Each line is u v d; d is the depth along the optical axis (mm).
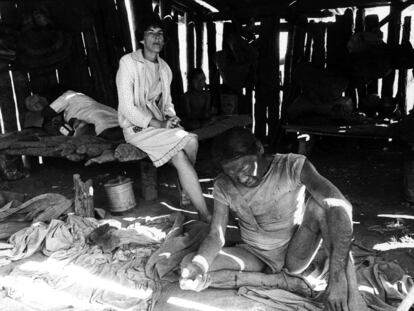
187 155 4141
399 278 2979
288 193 2709
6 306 2926
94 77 6945
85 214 4297
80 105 5504
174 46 7602
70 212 4367
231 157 2459
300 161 2648
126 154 4457
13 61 6293
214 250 2801
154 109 4363
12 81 6363
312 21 7336
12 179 5812
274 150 7379
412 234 3811
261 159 2633
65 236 3809
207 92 6273
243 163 2471
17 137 5512
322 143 7234
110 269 3340
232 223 4211
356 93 7363
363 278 3016
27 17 6340
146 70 4203
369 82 7223
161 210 4676
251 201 2742
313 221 2592
